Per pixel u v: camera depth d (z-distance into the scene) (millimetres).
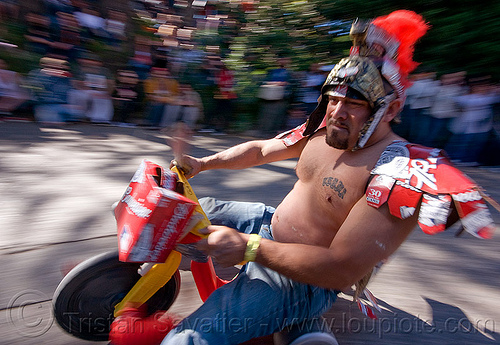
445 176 1419
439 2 6238
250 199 3930
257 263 1562
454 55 6086
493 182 4938
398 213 1416
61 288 1738
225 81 7438
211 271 2012
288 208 1840
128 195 1785
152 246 1649
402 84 1561
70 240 2930
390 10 6602
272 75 7039
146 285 1775
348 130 1561
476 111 5531
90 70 7016
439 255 3012
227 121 7516
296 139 2033
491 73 5957
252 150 2146
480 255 3041
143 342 1820
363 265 1447
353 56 1562
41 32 7043
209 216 2111
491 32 5836
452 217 1423
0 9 6680
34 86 6535
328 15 7246
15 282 2398
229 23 8453
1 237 2902
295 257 1475
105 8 7949
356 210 1492
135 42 7879
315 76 6762
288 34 7453
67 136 5934
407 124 5895
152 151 5480
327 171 1682
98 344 1922
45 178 4129
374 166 1559
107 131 6512
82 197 3709
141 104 7461
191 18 9938
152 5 9852
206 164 2133
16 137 5582
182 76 7559
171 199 1629
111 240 2973
